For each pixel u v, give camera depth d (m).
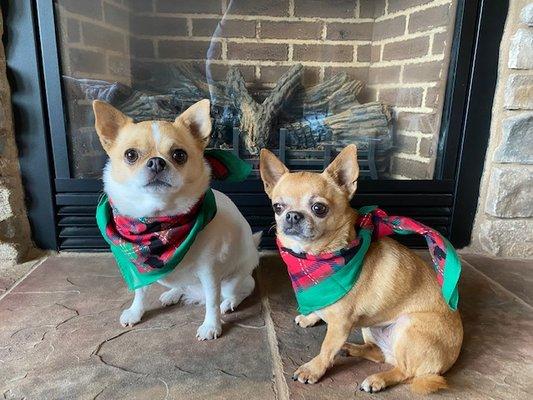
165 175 0.97
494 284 1.46
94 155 1.66
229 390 0.91
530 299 1.36
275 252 1.73
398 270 0.98
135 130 1.02
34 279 1.43
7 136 1.48
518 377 0.98
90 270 1.51
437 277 1.02
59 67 1.46
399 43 1.84
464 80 1.59
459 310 1.29
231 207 1.26
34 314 1.21
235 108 1.82
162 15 1.84
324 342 0.99
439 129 1.70
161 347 1.07
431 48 1.69
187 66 1.89
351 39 1.95
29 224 1.61
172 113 1.78
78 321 1.17
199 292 1.30
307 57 1.95
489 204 1.69
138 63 1.88
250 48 1.92
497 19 1.53
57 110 1.49
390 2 1.86
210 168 1.15
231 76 1.87
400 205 1.70
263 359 1.03
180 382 0.94
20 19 1.40
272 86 1.96
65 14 1.47
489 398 0.91
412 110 1.81
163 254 1.05
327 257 0.97
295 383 0.94
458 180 1.69
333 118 1.86
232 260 1.19
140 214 1.05
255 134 1.80
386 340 1.03
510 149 1.62
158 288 1.40
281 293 1.39
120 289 1.37
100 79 1.68
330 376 0.97
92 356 1.02
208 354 1.04
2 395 0.89
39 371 0.96
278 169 1.06
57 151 1.53
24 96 1.47
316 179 1.00
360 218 1.04
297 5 1.88
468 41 1.55
